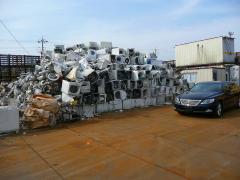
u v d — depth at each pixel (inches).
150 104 549.0
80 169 193.2
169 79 602.9
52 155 229.0
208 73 874.1
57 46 677.3
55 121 365.1
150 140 270.8
